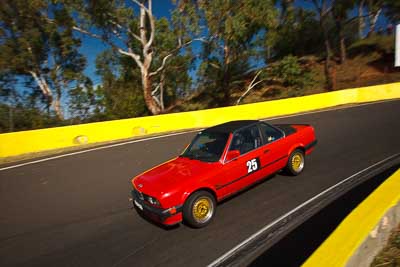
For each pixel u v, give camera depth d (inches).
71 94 746.2
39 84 940.0
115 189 258.8
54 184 286.8
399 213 131.1
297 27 1503.4
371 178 214.5
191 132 506.3
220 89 1212.5
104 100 828.6
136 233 176.7
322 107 680.4
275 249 144.3
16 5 788.6
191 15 834.2
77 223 197.9
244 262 137.9
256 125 215.8
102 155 388.2
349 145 319.3
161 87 1207.6
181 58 1139.3
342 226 106.3
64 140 453.4
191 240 162.4
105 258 154.1
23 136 420.5
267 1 865.5
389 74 978.7
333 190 202.7
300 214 175.2
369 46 1298.0
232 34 912.9
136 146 426.9
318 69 1296.8
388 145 300.2
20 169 347.9
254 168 201.6
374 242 111.0
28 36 836.0
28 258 160.4
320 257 90.0
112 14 804.0
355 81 1021.2
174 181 170.9
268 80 1300.4
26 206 236.8
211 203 178.4
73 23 805.9
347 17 1235.9
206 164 185.0
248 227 168.9
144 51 878.4
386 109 519.8
